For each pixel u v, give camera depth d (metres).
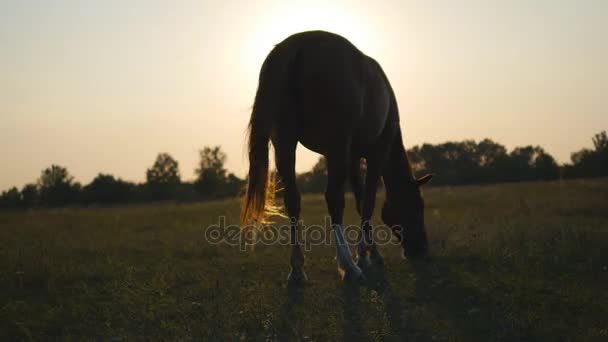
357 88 4.44
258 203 4.39
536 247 5.98
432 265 5.67
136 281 5.07
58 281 5.19
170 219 13.26
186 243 7.74
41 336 3.56
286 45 4.52
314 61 4.36
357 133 4.95
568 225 7.39
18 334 3.60
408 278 5.08
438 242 7.00
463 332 3.45
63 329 3.69
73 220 13.61
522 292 4.26
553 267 5.17
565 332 3.35
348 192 26.38
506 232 6.84
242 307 4.10
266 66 4.48
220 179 40.81
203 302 4.28
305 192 33.62
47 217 15.34
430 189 26.14
